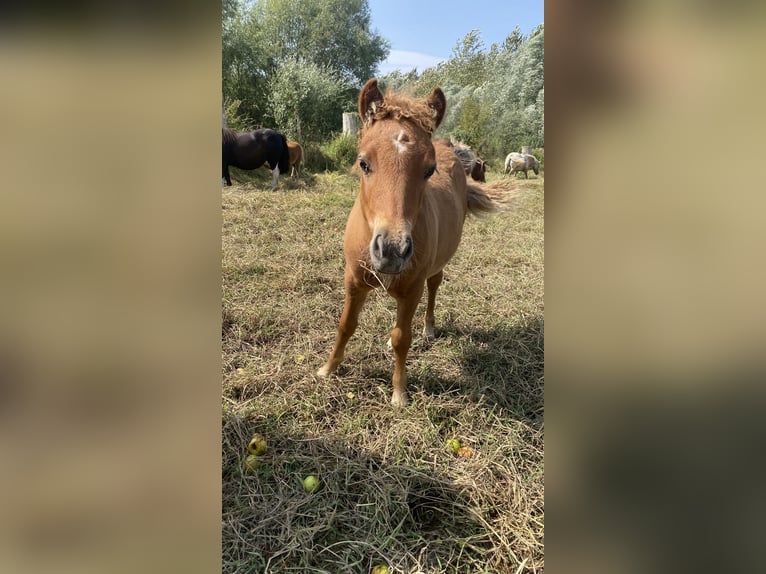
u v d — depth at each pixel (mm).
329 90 13633
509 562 1744
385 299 3719
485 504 1972
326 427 2404
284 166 9227
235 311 3375
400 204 1916
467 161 3938
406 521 1899
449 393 2705
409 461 2182
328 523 1846
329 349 3072
